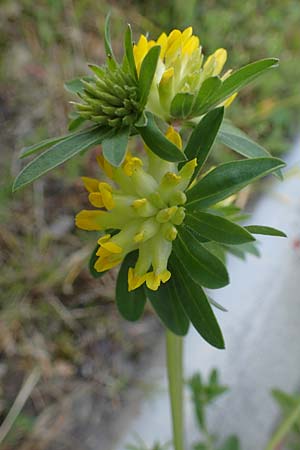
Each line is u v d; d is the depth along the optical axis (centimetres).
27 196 30
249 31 34
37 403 28
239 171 13
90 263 15
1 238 29
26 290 29
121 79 13
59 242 29
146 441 27
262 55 33
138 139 30
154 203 14
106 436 27
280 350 29
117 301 16
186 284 14
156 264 14
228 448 26
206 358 28
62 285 29
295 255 30
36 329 28
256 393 28
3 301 28
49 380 28
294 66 33
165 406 27
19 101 32
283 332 29
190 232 14
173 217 13
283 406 25
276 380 28
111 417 28
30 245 29
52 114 31
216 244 17
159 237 14
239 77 13
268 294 29
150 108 14
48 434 27
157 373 28
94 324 29
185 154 14
